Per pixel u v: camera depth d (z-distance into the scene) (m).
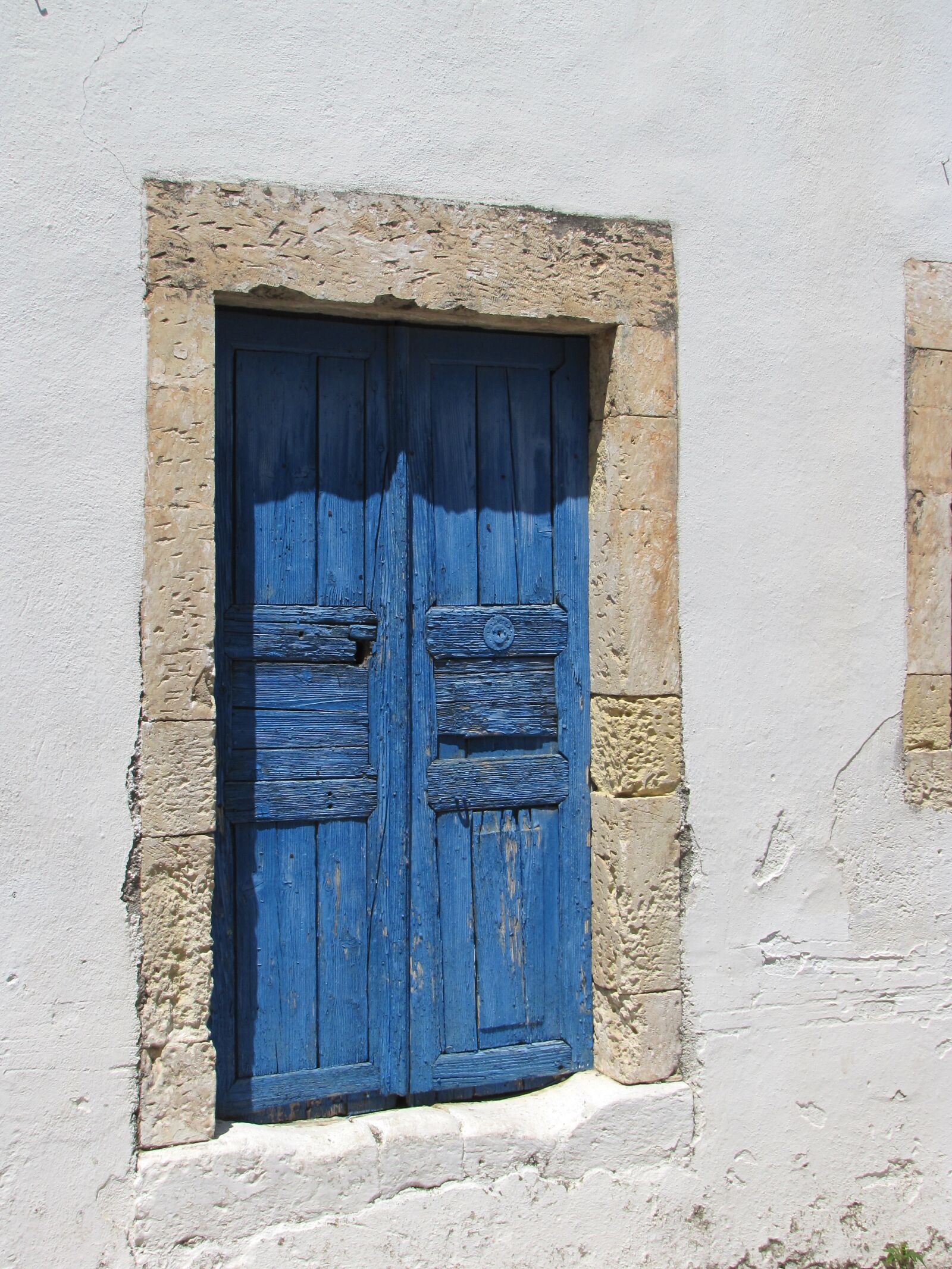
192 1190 2.56
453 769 2.94
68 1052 2.52
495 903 2.98
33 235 2.52
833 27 3.17
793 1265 3.02
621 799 2.95
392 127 2.77
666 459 2.98
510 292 2.85
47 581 2.52
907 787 3.21
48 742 2.52
